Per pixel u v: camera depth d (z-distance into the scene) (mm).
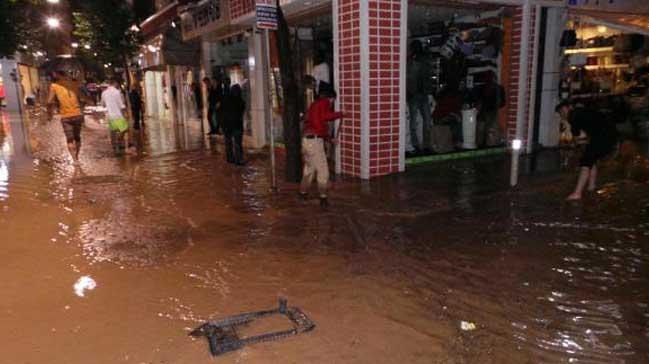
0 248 5555
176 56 17172
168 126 20969
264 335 3639
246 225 6320
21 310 4082
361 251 5336
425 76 10109
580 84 11977
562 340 3516
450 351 3406
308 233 5953
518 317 3850
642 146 10938
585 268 4730
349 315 3939
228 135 10680
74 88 11070
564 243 5398
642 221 6055
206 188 8477
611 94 12281
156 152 12945
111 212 7078
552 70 11086
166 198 7844
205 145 14047
